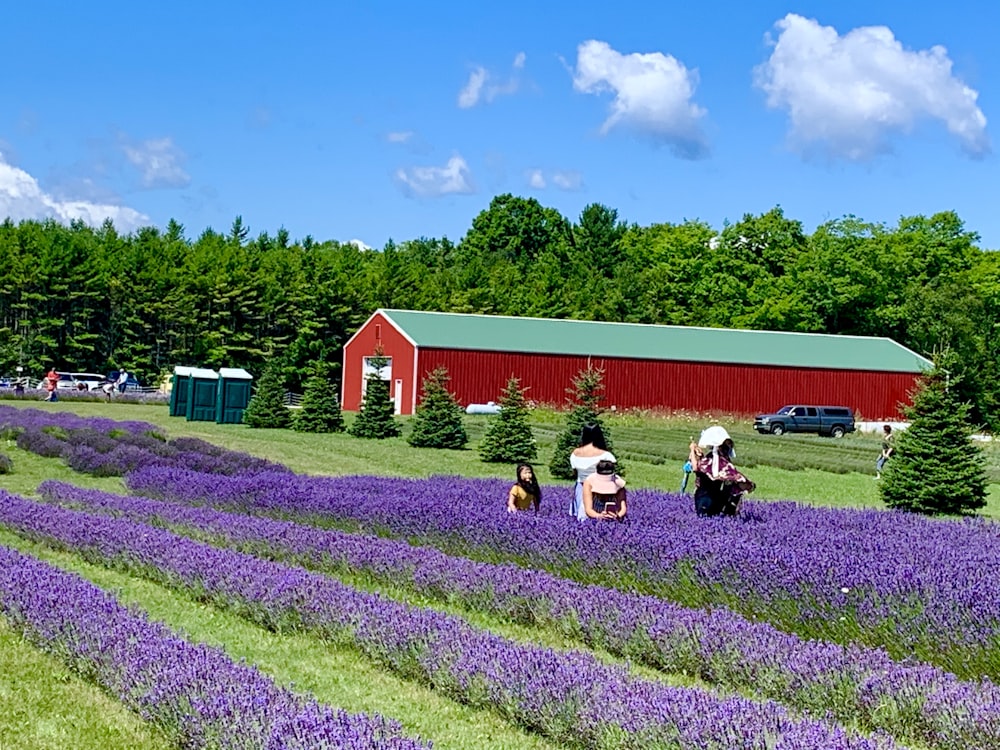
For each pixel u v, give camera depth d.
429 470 30.09
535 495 16.39
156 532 14.16
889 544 14.59
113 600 10.38
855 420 60.34
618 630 10.14
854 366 60.84
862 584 10.80
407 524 15.66
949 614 9.73
